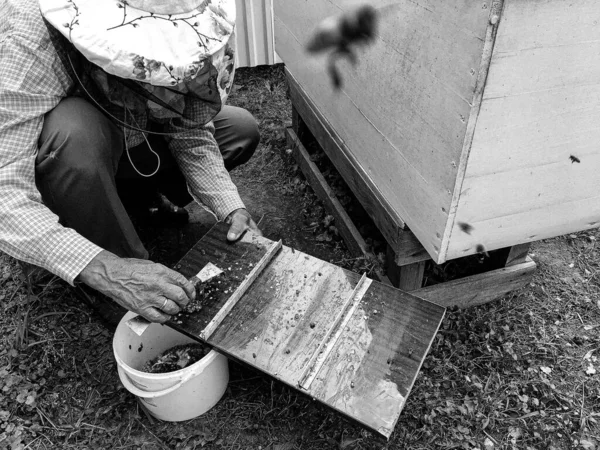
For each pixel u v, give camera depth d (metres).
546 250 2.45
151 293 1.53
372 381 1.47
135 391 1.61
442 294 2.09
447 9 1.37
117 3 1.41
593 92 1.46
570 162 1.61
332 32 2.03
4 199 1.53
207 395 1.73
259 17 3.51
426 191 1.67
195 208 2.67
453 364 1.93
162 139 2.09
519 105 1.41
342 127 2.23
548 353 2.00
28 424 1.74
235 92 3.55
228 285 1.73
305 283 1.74
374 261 2.20
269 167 2.97
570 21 1.30
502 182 1.57
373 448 1.68
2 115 1.55
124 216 1.86
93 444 1.71
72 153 1.66
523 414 1.79
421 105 1.59
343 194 2.62
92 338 2.01
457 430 1.73
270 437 1.73
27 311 2.02
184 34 1.44
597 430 1.77
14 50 1.53
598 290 2.25
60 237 1.54
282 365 1.51
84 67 1.57
